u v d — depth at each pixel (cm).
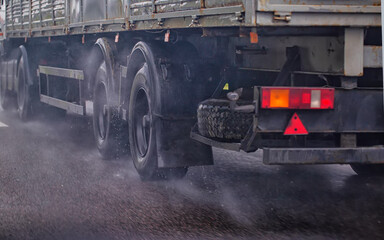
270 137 499
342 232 466
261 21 461
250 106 480
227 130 531
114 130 782
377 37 509
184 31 620
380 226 480
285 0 462
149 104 644
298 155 477
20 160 794
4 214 528
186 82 629
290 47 536
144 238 460
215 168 729
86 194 602
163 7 607
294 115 484
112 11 755
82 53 963
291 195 587
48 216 521
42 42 1148
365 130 496
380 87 511
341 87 494
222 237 459
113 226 491
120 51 790
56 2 991
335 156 483
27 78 1187
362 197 574
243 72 602
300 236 458
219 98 590
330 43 502
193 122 630
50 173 708
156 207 550
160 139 629
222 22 500
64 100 1028
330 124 492
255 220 504
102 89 823
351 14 477
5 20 1335
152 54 634
